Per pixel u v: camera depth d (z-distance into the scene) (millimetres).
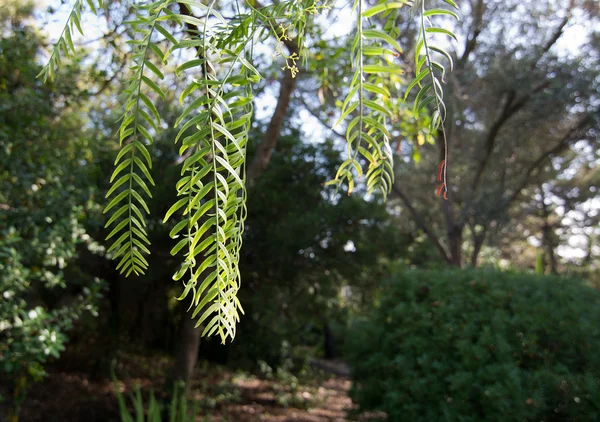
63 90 4742
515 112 9555
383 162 1155
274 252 6750
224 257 847
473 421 3646
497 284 4332
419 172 11133
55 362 8336
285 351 10844
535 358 3848
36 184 4449
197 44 846
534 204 14047
